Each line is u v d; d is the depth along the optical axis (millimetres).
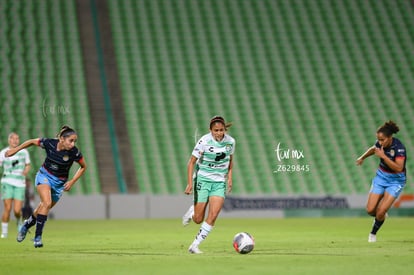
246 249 39719
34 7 138000
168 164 118375
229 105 130250
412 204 110000
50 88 124750
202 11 145750
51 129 118000
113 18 140750
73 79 127750
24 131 116500
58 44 133000
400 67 142375
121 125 122562
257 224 84812
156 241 53312
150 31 140000
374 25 149375
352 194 113750
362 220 96562
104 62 132500
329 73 139125
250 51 140375
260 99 132375
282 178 120312
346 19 149500
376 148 47062
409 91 138500
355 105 134375
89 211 101438
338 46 144250
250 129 126812
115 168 115125
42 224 44281
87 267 32688
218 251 42500
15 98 121500
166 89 130625
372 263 34031
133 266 33000
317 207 108562
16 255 39938
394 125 46938
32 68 127500
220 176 40469
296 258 36844
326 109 132750
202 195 40406
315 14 149500
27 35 132625
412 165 126312
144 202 103812
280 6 149750
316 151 125000
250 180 118500
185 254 40062
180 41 139375
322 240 53719
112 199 102625
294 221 93625
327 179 121250
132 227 77250
